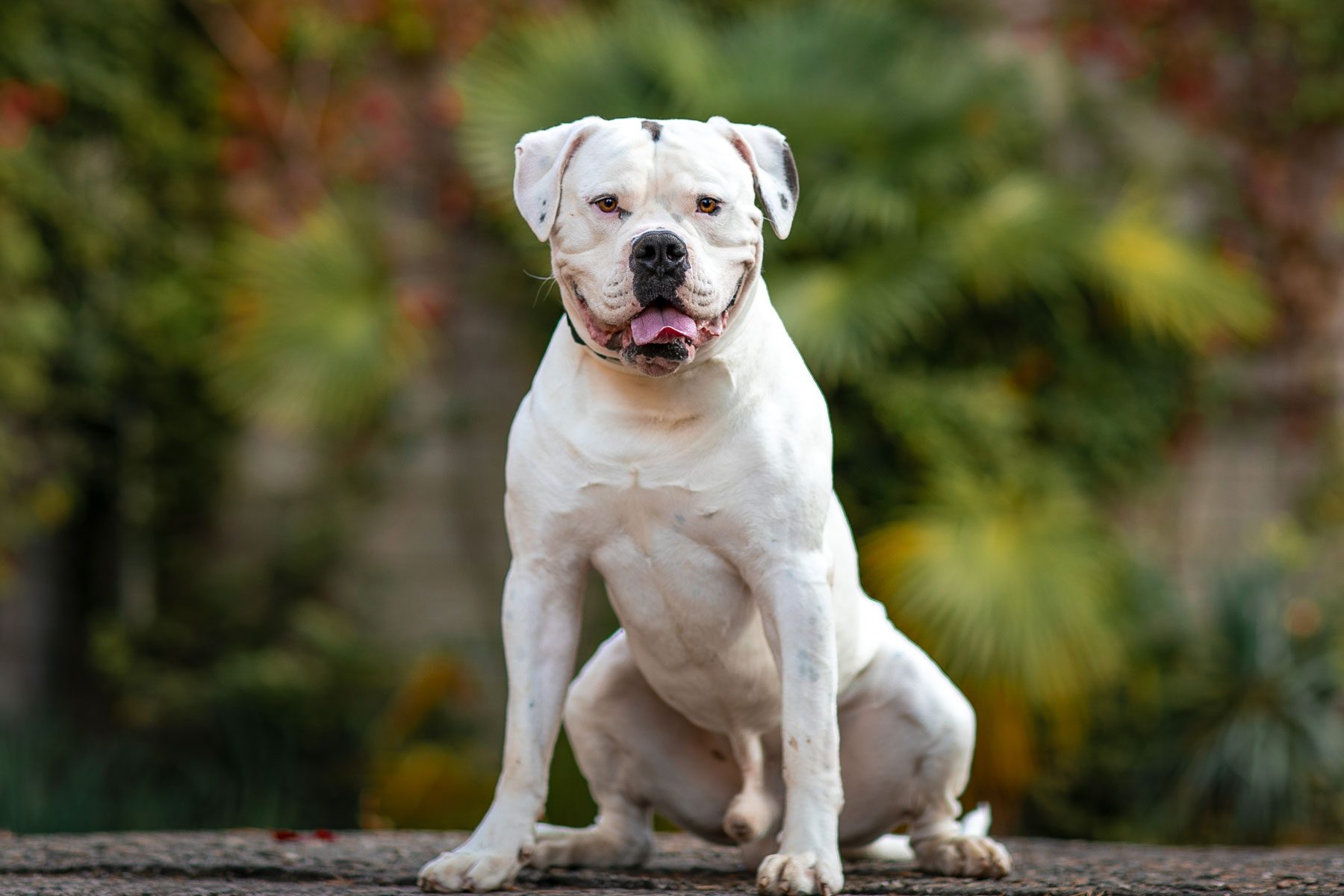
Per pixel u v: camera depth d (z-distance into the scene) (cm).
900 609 979
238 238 1323
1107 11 1357
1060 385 1260
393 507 1368
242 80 1377
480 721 1309
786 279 1088
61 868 475
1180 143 1350
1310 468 1309
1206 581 1229
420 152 1391
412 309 1340
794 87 1141
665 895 421
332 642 1285
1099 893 414
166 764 1202
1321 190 1349
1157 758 1144
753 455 424
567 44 1172
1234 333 1309
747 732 473
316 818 1176
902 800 483
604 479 428
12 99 1227
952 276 1113
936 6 1334
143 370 1329
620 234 413
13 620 1274
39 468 1264
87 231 1270
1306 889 417
